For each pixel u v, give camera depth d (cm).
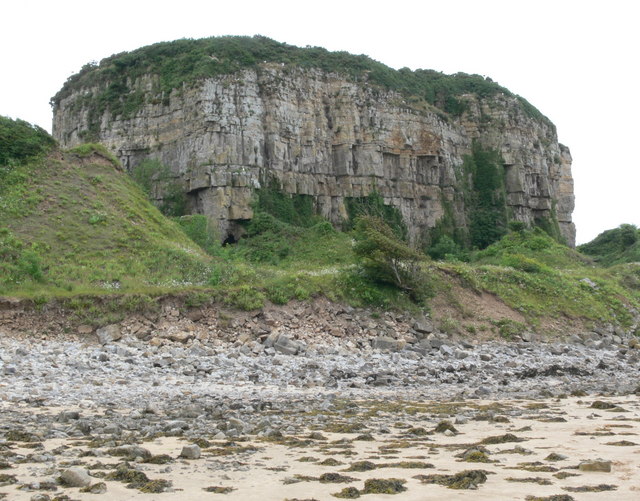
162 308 3288
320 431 1420
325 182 8281
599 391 2373
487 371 3012
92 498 856
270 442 1278
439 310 4231
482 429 1463
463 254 8262
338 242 6619
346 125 8538
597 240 10238
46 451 1132
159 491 898
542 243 7712
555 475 1005
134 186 4997
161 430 1371
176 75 7806
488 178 10175
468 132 10388
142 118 7925
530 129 10769
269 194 7512
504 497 876
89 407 1692
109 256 3925
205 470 1031
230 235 7175
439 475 1005
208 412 1639
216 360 2770
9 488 891
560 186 11794
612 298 5297
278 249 6550
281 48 8744
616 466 1070
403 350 3506
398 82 9656
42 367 2312
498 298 4634
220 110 7362
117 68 8338
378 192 8600
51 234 3947
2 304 2941
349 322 3756
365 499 870
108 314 3108
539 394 2197
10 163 4397
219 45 7962
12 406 1648
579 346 4250
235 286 3722
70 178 4553
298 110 8131
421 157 9306
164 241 4331
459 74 11375
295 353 3162
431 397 2152
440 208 9406
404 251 4103
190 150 7369
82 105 8462
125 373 2392
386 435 1384
